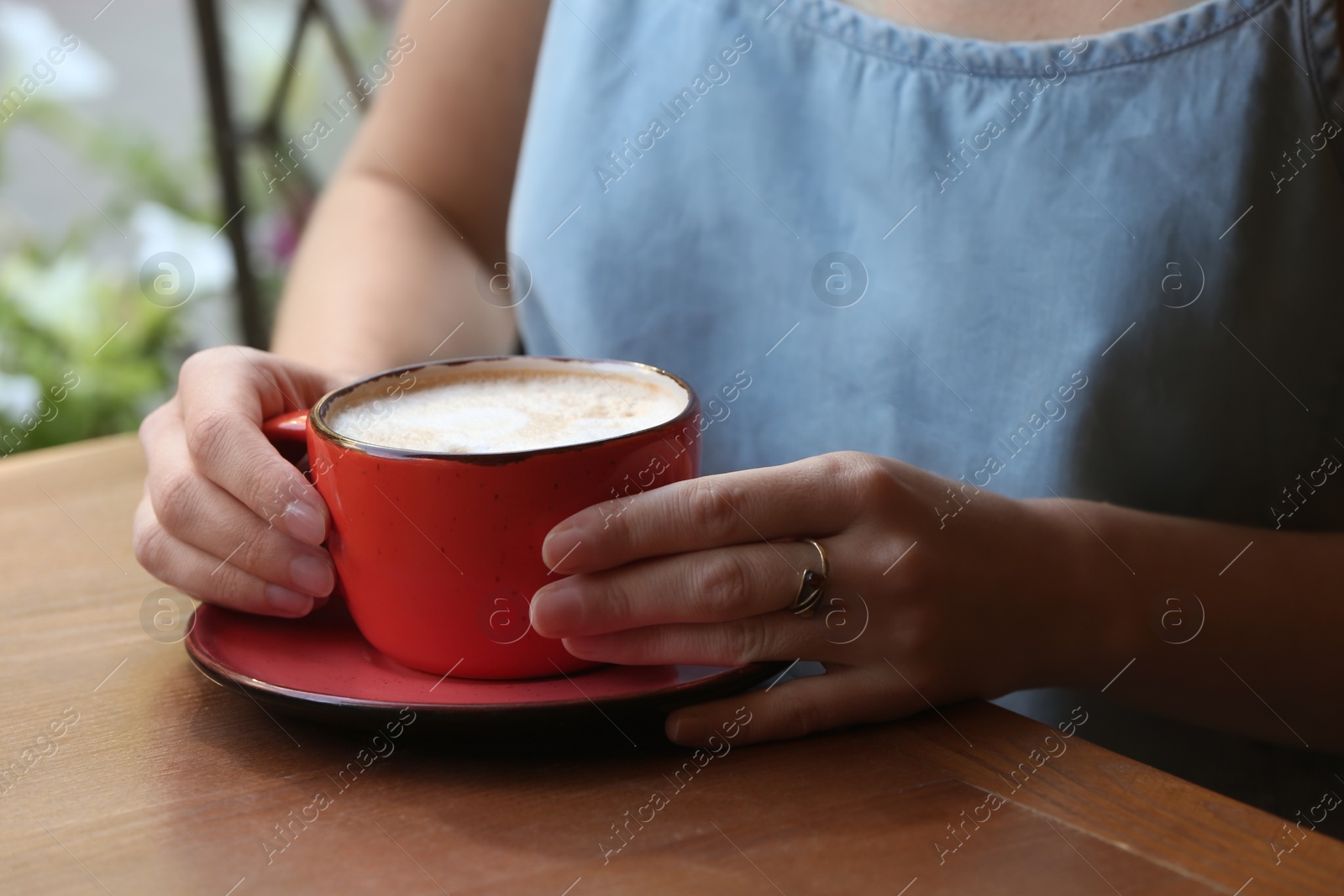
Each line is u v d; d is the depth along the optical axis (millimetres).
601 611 647
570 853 604
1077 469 812
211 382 716
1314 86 777
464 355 930
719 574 646
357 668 673
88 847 608
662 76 881
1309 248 788
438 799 625
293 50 1742
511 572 649
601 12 890
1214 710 755
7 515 815
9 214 1847
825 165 859
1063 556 708
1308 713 760
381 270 918
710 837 609
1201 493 818
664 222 883
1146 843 605
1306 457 806
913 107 831
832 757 644
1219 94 783
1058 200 808
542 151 909
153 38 1955
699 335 888
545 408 703
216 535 683
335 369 847
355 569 666
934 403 839
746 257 875
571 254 896
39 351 1751
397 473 645
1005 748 648
